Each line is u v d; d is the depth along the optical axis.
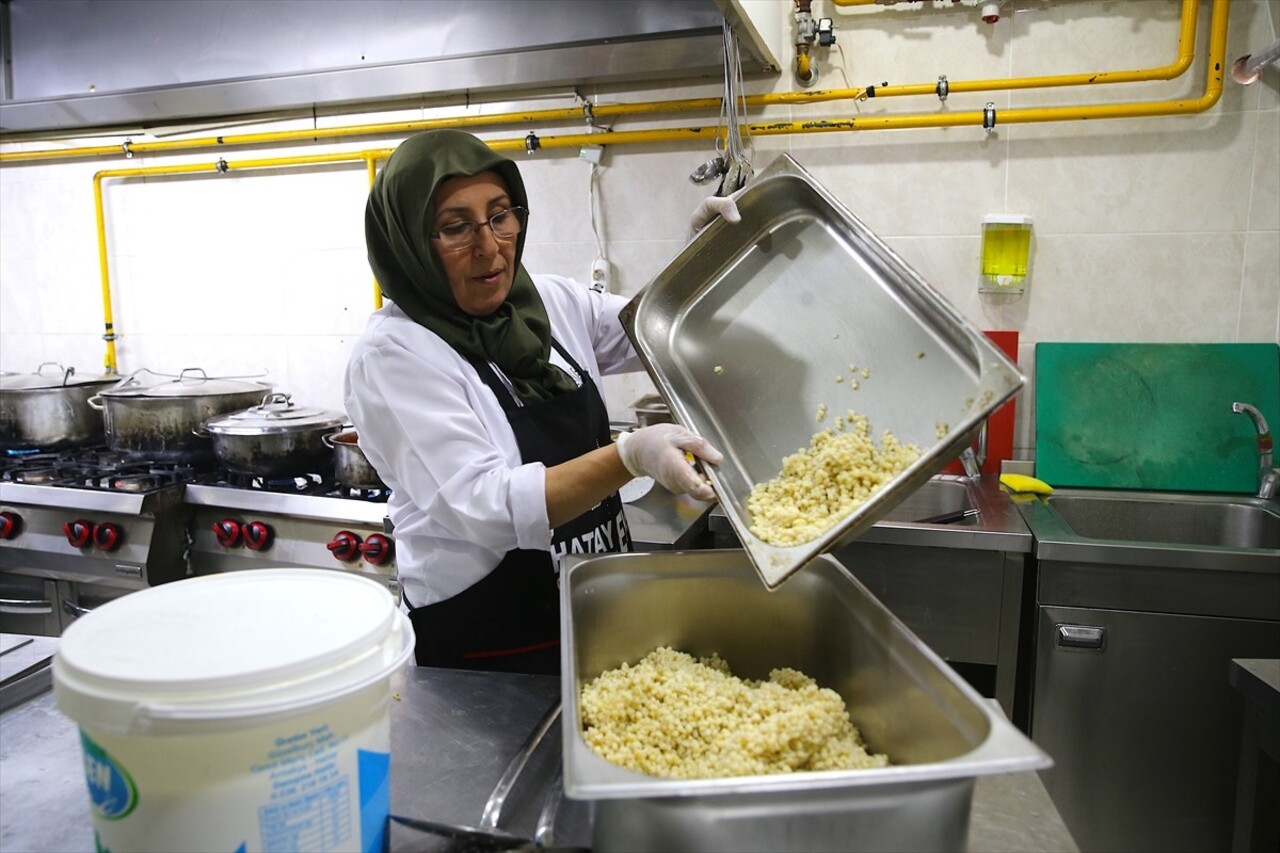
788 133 2.23
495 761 0.93
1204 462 2.06
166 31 2.44
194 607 0.70
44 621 2.39
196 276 2.83
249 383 2.50
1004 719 0.67
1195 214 2.06
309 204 2.66
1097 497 2.06
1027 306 2.19
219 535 2.19
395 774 0.91
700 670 1.04
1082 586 1.68
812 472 1.02
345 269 2.66
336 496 2.09
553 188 2.44
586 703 0.96
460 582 1.33
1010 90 2.10
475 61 2.20
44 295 3.02
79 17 2.51
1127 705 1.69
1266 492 1.98
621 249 2.41
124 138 2.79
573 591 1.02
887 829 0.64
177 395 2.29
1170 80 2.02
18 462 2.49
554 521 1.14
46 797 0.86
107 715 0.56
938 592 1.78
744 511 1.03
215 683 0.56
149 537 2.16
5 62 2.62
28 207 2.97
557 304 1.60
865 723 0.94
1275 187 2.01
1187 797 1.68
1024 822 0.82
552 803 0.83
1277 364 2.03
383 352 1.24
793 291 1.19
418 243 1.26
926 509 2.16
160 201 2.82
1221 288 2.07
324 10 2.29
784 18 2.21
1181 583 1.63
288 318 2.75
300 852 0.62
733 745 0.85
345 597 0.73
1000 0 2.04
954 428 0.90
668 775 0.84
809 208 1.23
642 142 2.32
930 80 2.15
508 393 1.35
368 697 0.65
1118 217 2.10
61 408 2.53
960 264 2.20
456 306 1.36
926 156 2.18
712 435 1.15
